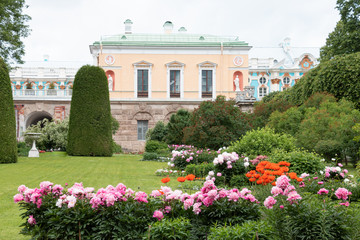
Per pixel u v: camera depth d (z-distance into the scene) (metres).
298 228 4.23
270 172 6.94
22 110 32.81
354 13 25.81
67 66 57.19
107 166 16.22
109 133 22.52
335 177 9.02
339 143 15.00
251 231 4.30
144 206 5.09
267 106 24.98
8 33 22.42
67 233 4.85
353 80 19.44
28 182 11.15
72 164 16.70
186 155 14.24
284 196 4.59
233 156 9.75
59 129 26.19
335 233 4.16
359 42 25.62
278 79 50.69
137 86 33.44
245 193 5.22
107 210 4.95
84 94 22.09
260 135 13.71
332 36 30.66
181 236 4.59
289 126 19.41
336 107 17.70
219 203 4.96
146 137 30.08
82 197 5.20
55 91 33.28
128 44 33.03
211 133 18.06
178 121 25.41
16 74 50.69
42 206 5.14
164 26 38.69
